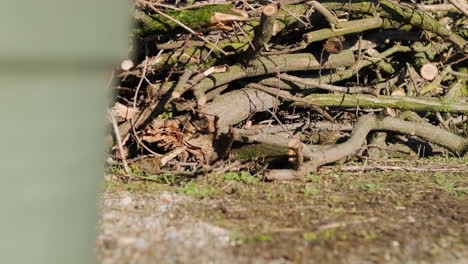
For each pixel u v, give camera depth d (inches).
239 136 254.8
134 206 203.9
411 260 157.3
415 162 313.9
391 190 244.8
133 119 260.8
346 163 299.4
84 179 150.9
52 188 144.5
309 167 261.7
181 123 265.0
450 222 197.0
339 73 310.0
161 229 177.0
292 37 307.1
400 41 339.3
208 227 180.7
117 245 159.8
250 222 189.2
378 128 306.3
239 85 289.6
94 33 145.7
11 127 138.5
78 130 147.9
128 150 273.9
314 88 310.0
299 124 313.6
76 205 149.3
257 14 279.9
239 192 232.2
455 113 320.8
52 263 144.5
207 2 277.4
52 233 144.5
